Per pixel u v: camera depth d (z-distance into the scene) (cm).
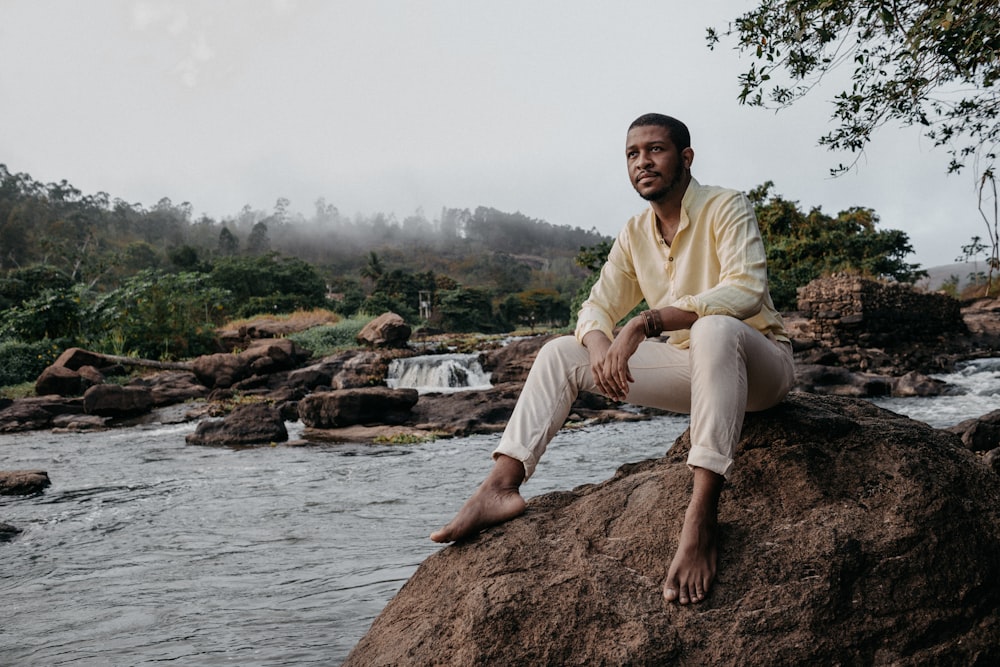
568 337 254
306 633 354
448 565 235
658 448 1055
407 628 221
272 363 1992
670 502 228
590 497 248
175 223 17862
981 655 193
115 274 7375
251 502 728
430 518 633
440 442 1203
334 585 438
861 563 200
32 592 447
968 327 2411
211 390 1878
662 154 244
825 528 208
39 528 631
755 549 207
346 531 591
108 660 329
